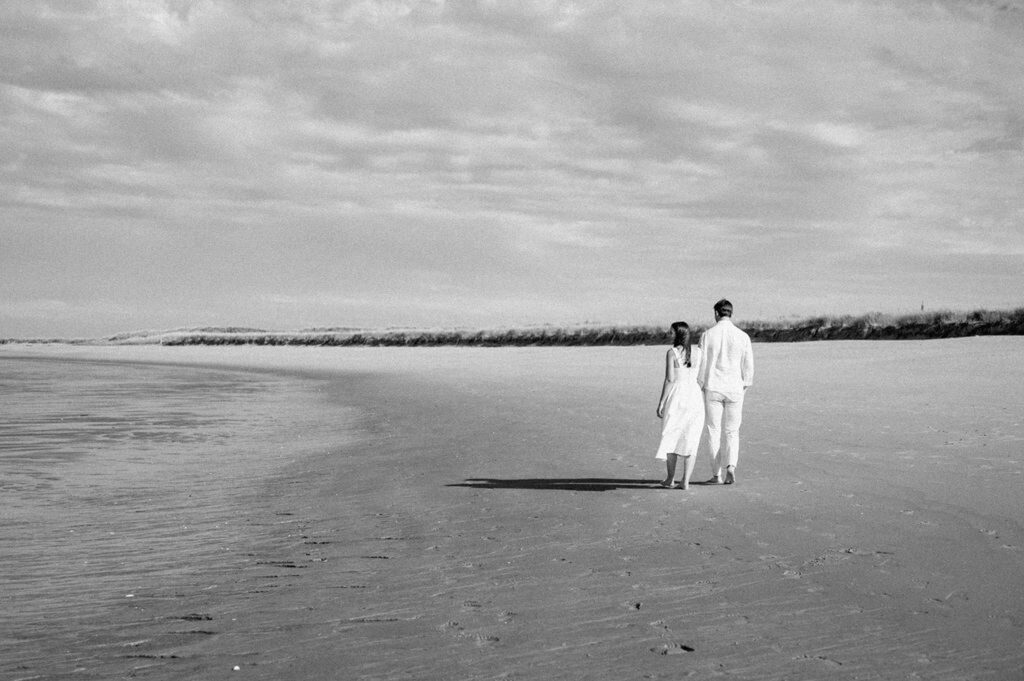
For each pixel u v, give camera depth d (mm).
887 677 4223
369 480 11250
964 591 5602
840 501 8648
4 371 51375
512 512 8781
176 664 4699
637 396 22328
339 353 69750
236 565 6988
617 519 8258
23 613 5770
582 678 4312
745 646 4707
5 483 11531
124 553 7504
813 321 60469
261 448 15125
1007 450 11438
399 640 4969
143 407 24344
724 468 10039
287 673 4504
